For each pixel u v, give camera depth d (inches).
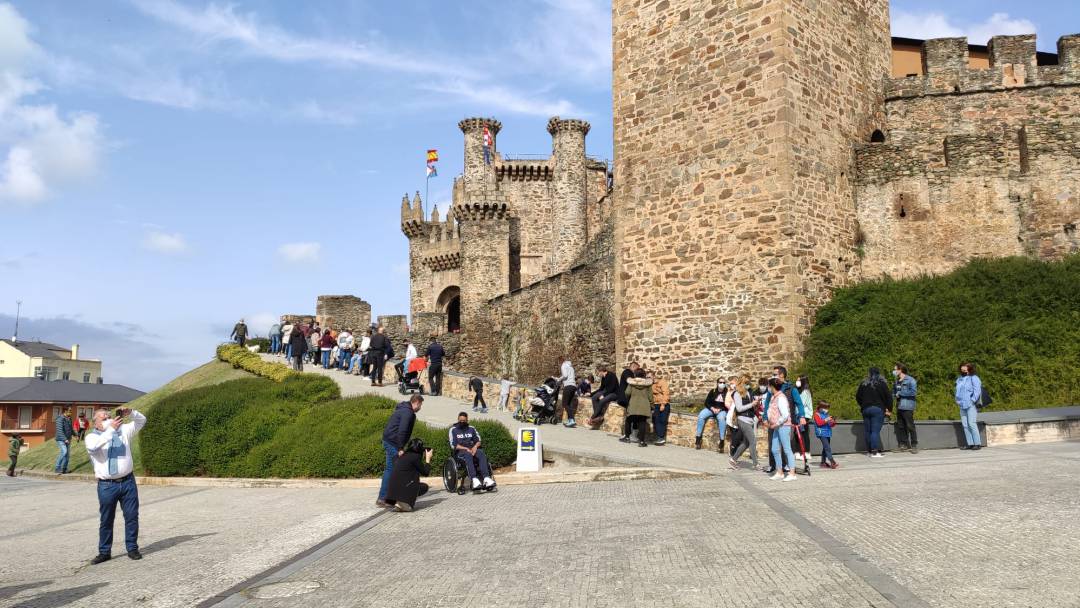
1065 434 650.2
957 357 755.4
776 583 276.4
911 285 862.5
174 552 414.3
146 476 784.3
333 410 814.5
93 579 359.3
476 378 977.5
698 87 883.4
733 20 857.5
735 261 836.6
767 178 818.8
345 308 1857.8
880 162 922.7
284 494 631.2
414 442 506.3
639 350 912.9
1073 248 908.6
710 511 415.8
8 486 943.0
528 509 466.3
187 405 810.8
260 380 986.1
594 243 1306.6
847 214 894.4
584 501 481.1
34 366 3132.4
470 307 2114.9
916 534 330.3
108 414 418.3
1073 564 276.1
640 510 433.1
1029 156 930.1
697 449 687.7
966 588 256.7
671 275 890.7
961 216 920.3
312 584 318.0
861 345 780.6
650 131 925.2
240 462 746.8
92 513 617.0
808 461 588.1
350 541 404.2
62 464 1030.4
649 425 736.3
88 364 3368.6
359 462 680.4
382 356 1148.5
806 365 781.9
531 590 288.0
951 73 997.2
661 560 317.4
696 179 877.2
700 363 855.1
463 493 560.1
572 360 1311.5
